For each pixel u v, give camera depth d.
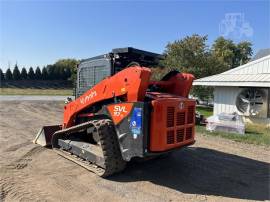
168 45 27.89
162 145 5.24
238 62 56.41
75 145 6.95
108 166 5.70
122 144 5.55
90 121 6.15
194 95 28.48
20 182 5.56
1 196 4.92
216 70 27.38
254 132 12.21
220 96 16.28
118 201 4.88
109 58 6.07
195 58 26.92
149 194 5.21
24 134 10.21
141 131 5.15
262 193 5.43
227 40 56.16
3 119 14.12
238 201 5.05
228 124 11.72
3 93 42.88
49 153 7.61
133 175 6.14
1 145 8.45
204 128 12.52
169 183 5.77
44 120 14.30
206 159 7.57
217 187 5.66
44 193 5.11
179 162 7.18
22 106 21.00
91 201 4.86
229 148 8.93
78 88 7.15
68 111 7.30
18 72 72.25
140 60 6.48
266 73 15.16
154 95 5.66
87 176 5.99
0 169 6.26
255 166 7.10
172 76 6.65
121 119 5.56
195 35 27.39
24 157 7.24
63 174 6.08
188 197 5.14
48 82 73.06
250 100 14.84
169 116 5.38
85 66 6.85
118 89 5.62
